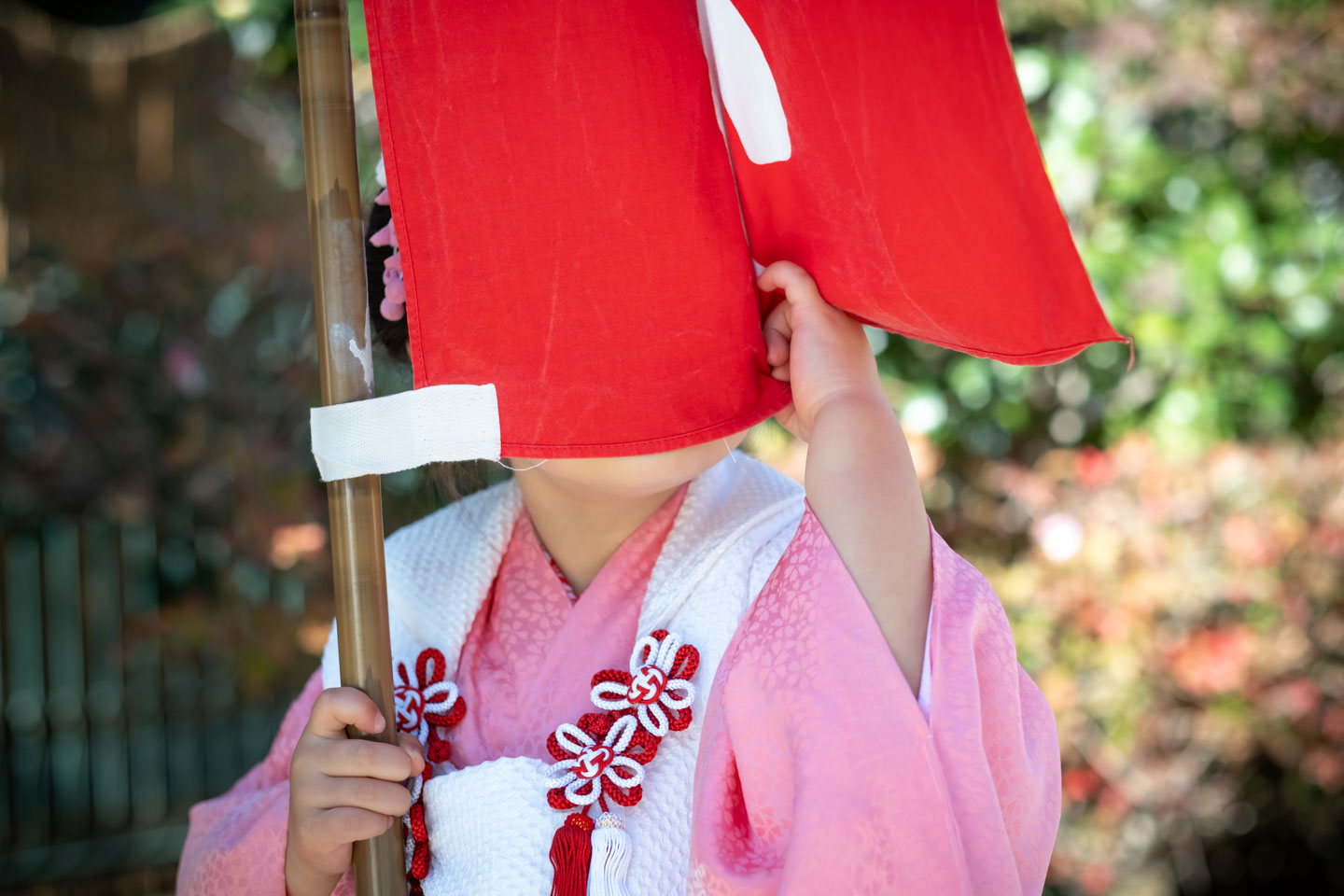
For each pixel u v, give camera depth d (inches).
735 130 40.4
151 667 168.7
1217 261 126.0
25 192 173.8
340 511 39.3
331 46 38.4
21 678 166.9
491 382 36.9
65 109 179.9
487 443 36.9
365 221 47.5
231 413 145.0
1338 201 137.3
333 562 39.8
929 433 126.4
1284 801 135.5
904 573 38.0
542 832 41.2
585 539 47.1
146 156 175.0
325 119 38.3
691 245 37.4
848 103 38.8
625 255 36.8
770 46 39.2
